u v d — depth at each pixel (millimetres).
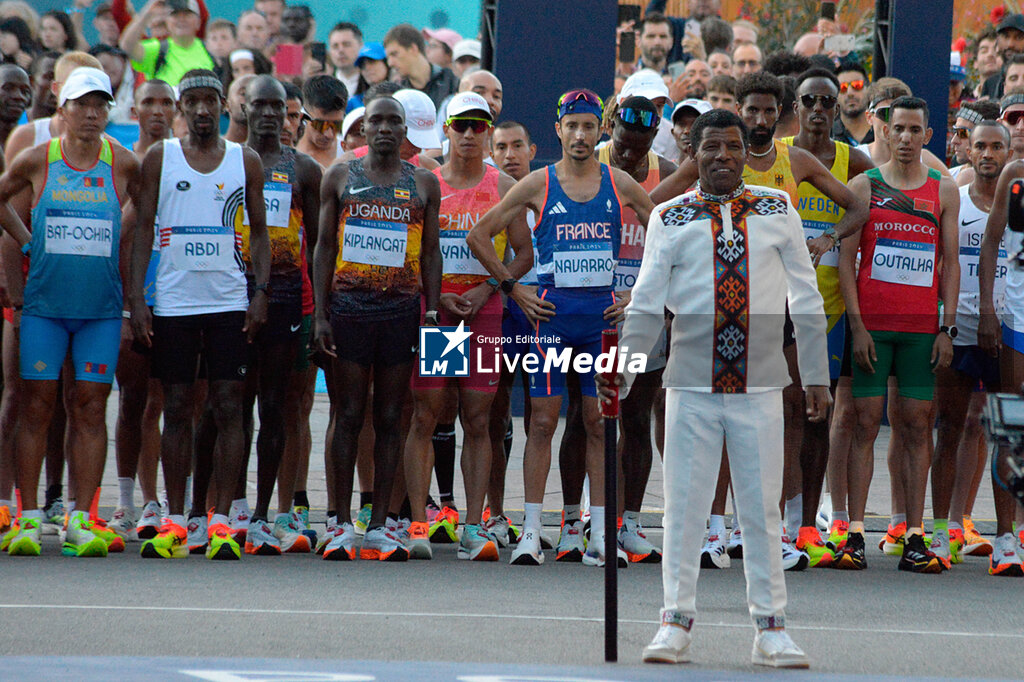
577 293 25969
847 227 26141
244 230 25906
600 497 26062
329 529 26828
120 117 35812
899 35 47438
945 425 27312
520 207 26281
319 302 26016
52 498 28984
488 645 18375
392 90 31469
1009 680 17141
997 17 48469
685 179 26078
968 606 22609
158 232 25984
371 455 28891
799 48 47750
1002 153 28422
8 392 27547
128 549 26625
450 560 26328
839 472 27594
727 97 38281
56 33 36188
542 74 46719
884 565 27156
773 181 26203
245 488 28141
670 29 46469
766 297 17734
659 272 17875
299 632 18891
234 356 25562
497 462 28812
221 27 38438
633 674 16703
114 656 17156
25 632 18500
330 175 26047
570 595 22547
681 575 17766
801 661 17453
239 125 31141
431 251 26359
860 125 37906
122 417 27781
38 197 25750
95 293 25734
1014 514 26578
